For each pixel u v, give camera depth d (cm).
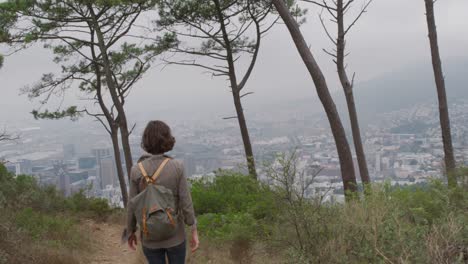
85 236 895
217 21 1659
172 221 358
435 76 1215
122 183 1988
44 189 1252
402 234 423
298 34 1055
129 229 380
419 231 433
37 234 754
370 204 491
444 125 1199
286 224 529
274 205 545
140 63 1884
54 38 1652
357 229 474
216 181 1180
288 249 500
